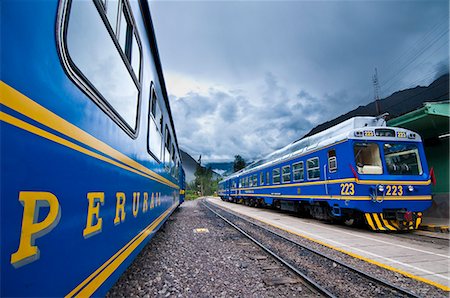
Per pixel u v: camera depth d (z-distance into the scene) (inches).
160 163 227.0
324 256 207.2
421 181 302.8
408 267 180.1
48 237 48.8
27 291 42.3
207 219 466.0
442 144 414.6
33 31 45.9
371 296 137.4
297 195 444.1
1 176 37.4
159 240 270.8
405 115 385.4
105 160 81.5
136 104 127.5
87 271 66.4
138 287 145.4
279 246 247.8
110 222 85.8
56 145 52.4
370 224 296.7
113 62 89.1
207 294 138.1
